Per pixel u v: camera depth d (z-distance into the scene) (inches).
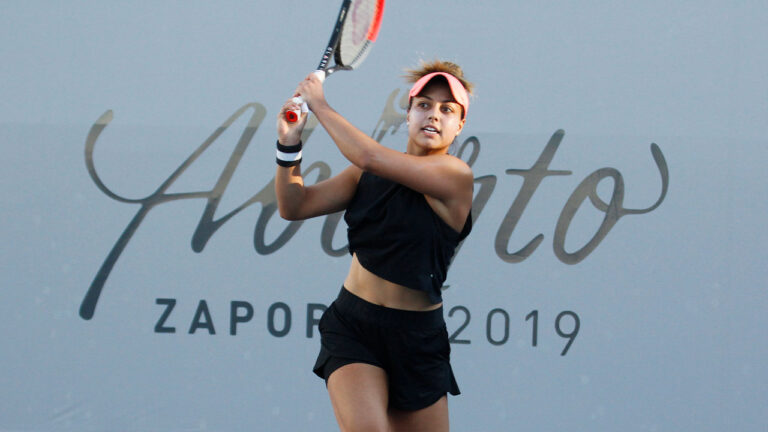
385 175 286.7
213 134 546.3
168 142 544.1
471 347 543.2
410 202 300.8
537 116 543.2
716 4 541.0
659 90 541.6
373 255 308.0
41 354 539.5
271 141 546.3
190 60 546.0
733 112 539.8
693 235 540.4
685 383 538.3
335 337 319.6
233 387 543.2
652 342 539.5
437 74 305.9
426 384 323.0
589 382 540.4
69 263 542.3
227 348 543.5
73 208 542.9
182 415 541.0
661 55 542.3
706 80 540.4
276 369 543.8
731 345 538.0
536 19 545.6
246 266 545.6
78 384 539.8
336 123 293.4
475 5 545.3
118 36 544.7
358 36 344.5
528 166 543.5
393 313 310.7
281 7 548.1
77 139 542.0
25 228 541.3
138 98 544.4
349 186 329.7
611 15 543.2
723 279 539.2
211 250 545.0
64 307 541.3
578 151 542.9
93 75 543.8
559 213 543.2
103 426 538.9
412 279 302.4
